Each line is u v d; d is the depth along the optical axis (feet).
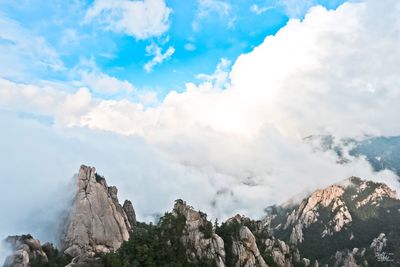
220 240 515.09
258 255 542.98
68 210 556.10
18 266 428.15
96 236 533.14
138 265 445.78
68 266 434.71
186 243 495.00
